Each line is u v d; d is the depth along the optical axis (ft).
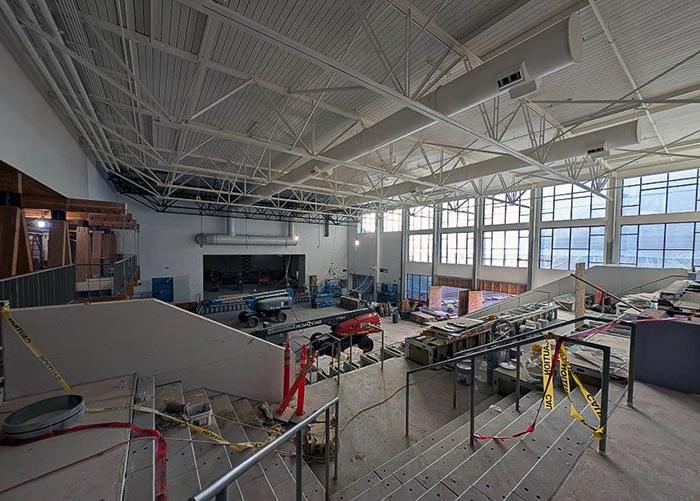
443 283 53.11
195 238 51.60
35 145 13.03
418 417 12.12
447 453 7.98
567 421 7.82
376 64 14.78
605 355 6.25
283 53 13.74
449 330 17.92
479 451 7.39
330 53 13.94
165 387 9.46
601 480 5.52
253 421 9.87
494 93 12.05
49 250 15.96
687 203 29.66
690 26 12.51
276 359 11.69
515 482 5.85
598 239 35.55
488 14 11.85
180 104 18.37
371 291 66.13
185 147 26.53
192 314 10.05
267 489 7.29
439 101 13.84
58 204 16.58
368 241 66.64
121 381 8.68
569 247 37.96
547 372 8.19
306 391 13.69
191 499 2.62
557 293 35.24
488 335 19.03
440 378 15.31
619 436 6.80
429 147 26.96
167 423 7.89
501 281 44.93
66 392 7.97
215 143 25.55
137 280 29.09
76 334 8.42
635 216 32.65
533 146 20.13
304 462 9.21
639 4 11.44
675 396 8.48
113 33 12.18
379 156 28.81
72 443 5.58
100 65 14.53
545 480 5.60
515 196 43.19
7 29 10.23
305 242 64.44
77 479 4.72
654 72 15.83
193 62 14.40
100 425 6.10
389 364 17.07
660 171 30.89
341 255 70.13
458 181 28.76
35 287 10.12
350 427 11.44
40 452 5.30
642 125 22.35
